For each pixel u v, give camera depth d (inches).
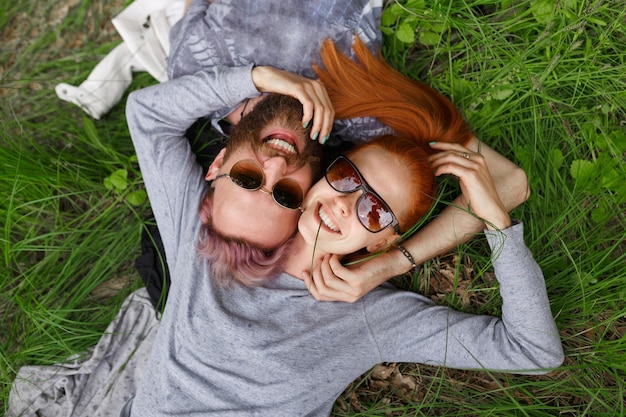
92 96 39.6
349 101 33.7
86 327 38.3
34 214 39.9
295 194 30.2
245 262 30.9
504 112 36.1
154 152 33.6
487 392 34.2
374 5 35.2
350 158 30.5
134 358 36.9
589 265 34.7
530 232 35.4
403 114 33.1
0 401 37.8
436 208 35.9
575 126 35.7
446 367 34.1
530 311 29.2
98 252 39.2
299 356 31.3
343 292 31.2
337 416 35.9
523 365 29.7
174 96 32.9
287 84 30.9
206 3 35.4
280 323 31.7
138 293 38.4
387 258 32.1
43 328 37.4
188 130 37.0
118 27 38.7
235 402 31.5
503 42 35.4
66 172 39.6
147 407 32.4
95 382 36.6
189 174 33.6
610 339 34.7
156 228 38.1
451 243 32.5
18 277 38.1
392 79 33.7
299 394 31.4
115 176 38.4
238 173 29.7
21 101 41.4
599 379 34.1
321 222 30.1
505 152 36.4
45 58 42.2
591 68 34.4
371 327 31.9
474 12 36.3
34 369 36.9
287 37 33.7
